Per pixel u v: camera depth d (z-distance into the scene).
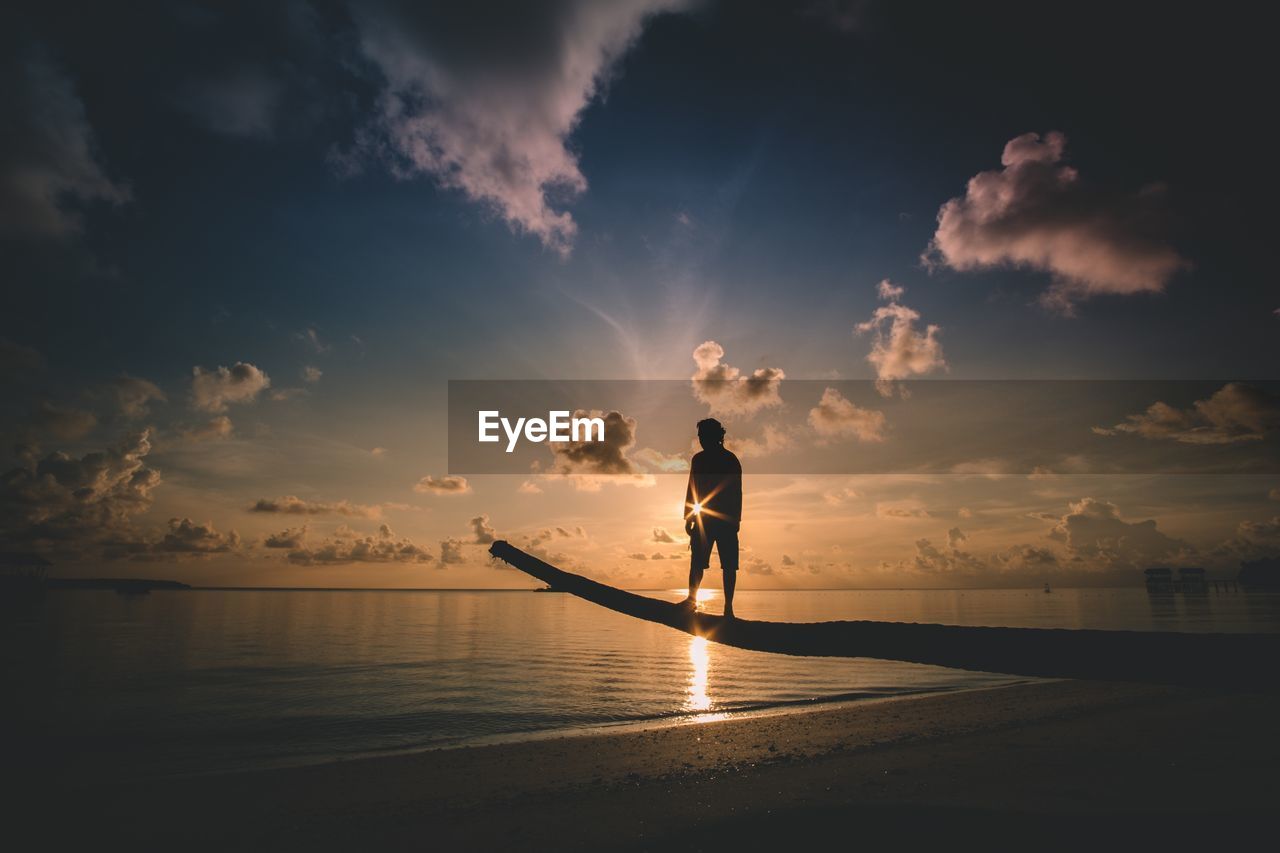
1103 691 20.67
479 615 100.56
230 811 10.45
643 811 9.98
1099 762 11.87
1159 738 13.59
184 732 17.45
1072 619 66.50
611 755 13.80
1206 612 80.62
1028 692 21.30
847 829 8.78
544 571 3.45
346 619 83.81
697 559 4.62
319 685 25.97
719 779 11.62
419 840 9.12
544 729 17.83
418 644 47.03
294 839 9.27
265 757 14.77
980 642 2.34
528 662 35.09
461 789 11.45
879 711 18.69
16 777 12.90
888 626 2.54
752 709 20.59
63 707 21.00
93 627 61.69
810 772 11.89
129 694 23.52
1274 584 193.38
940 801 9.76
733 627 2.88
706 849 8.43
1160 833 8.24
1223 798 9.52
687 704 21.67
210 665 32.56
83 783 12.33
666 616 3.09
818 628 2.67
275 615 92.38
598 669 31.80
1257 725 14.57
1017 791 10.16
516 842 8.90
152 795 11.35
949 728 15.70
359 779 12.19
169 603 145.38
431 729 17.89
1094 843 8.03
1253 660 1.92
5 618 75.81
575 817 9.80
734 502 4.61
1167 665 2.04
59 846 9.19
